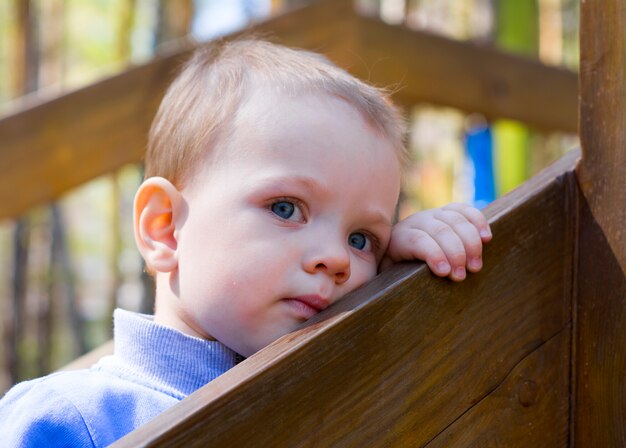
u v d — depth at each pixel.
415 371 0.94
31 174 2.63
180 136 1.32
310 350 0.84
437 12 10.13
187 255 1.26
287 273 1.17
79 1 11.07
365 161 1.24
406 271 0.97
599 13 1.12
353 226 1.23
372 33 3.09
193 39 2.76
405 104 3.35
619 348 1.08
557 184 1.13
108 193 10.95
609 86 1.11
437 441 0.96
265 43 1.54
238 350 1.24
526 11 5.68
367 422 0.89
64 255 9.00
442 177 10.98
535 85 3.59
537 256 1.09
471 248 1.02
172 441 0.74
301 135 1.22
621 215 1.09
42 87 9.50
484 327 1.02
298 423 0.83
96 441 1.16
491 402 1.02
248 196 1.21
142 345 1.29
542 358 1.09
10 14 9.74
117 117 2.71
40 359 9.05
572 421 1.11
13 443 1.14
